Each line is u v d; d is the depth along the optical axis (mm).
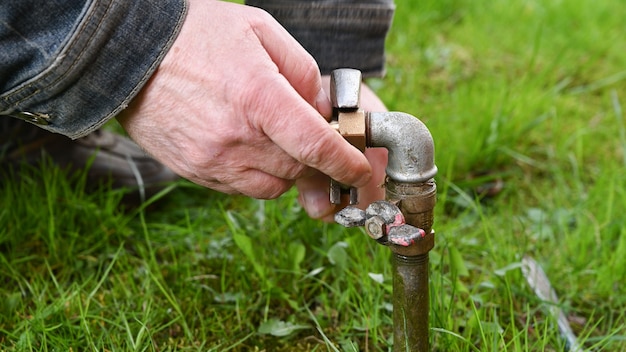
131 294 735
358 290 750
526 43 1334
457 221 823
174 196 923
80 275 785
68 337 690
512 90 1117
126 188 876
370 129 551
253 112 536
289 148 539
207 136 555
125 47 538
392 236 537
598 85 1153
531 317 731
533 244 840
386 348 694
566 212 863
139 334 650
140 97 561
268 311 742
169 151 589
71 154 884
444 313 683
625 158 962
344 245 760
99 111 563
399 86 1139
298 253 759
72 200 835
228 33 547
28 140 870
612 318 737
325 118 597
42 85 549
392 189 560
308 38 705
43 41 535
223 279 743
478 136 989
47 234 813
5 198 829
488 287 740
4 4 521
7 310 717
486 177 921
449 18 1440
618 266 768
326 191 664
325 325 723
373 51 727
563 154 1000
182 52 544
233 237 764
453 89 1165
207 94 545
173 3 544
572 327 737
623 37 1356
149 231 846
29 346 637
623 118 1095
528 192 950
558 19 1406
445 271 786
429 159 552
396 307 589
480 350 659
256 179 585
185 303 740
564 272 791
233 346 678
